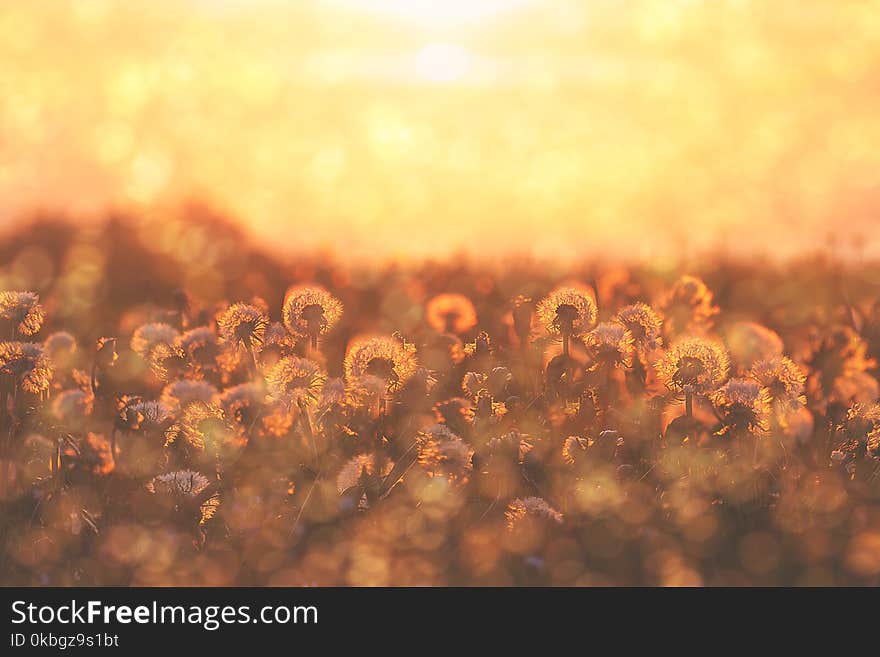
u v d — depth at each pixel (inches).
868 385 247.4
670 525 205.6
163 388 232.2
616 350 233.1
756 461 223.9
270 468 211.8
